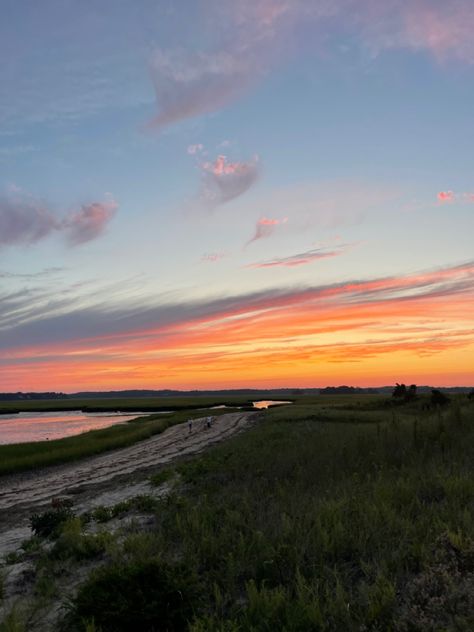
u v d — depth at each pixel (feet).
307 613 14.58
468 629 12.49
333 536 20.40
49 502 51.52
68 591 20.47
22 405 559.38
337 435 62.69
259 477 39.96
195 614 16.12
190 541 22.85
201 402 455.22
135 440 120.57
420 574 16.06
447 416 62.23
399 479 29.63
